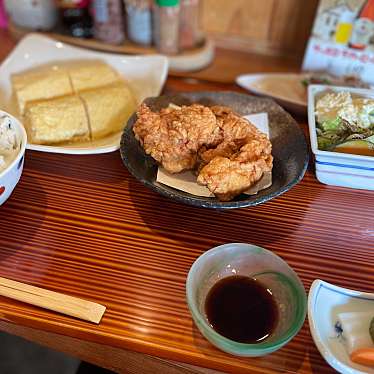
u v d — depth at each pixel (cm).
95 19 60
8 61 55
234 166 38
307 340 31
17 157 36
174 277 35
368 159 39
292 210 41
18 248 37
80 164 45
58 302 33
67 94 52
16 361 62
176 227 39
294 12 58
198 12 62
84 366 47
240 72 59
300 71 60
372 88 52
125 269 36
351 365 28
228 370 30
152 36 61
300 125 50
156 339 31
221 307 32
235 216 40
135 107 51
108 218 40
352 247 38
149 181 40
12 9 62
